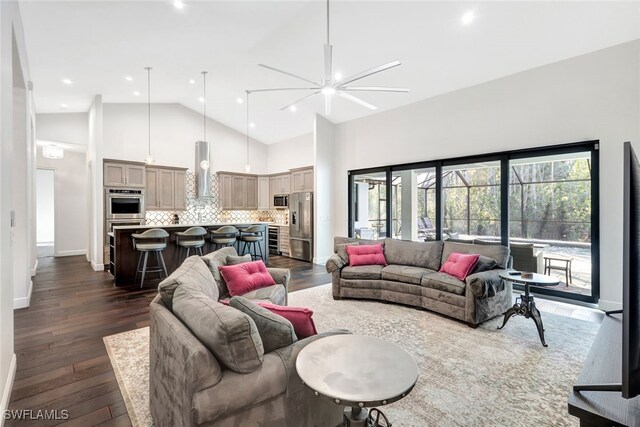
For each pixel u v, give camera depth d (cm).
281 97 675
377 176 699
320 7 377
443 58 445
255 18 401
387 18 386
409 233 646
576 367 252
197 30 421
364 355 154
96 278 548
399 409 199
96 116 621
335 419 166
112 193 646
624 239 100
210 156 857
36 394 214
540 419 190
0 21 194
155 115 765
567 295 419
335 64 495
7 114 213
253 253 664
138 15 363
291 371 146
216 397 125
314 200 712
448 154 532
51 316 362
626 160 99
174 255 564
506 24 369
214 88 667
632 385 102
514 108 456
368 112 648
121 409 200
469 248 413
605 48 380
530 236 493
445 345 292
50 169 773
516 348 286
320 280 552
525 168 494
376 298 429
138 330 323
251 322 141
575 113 403
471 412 197
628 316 100
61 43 401
